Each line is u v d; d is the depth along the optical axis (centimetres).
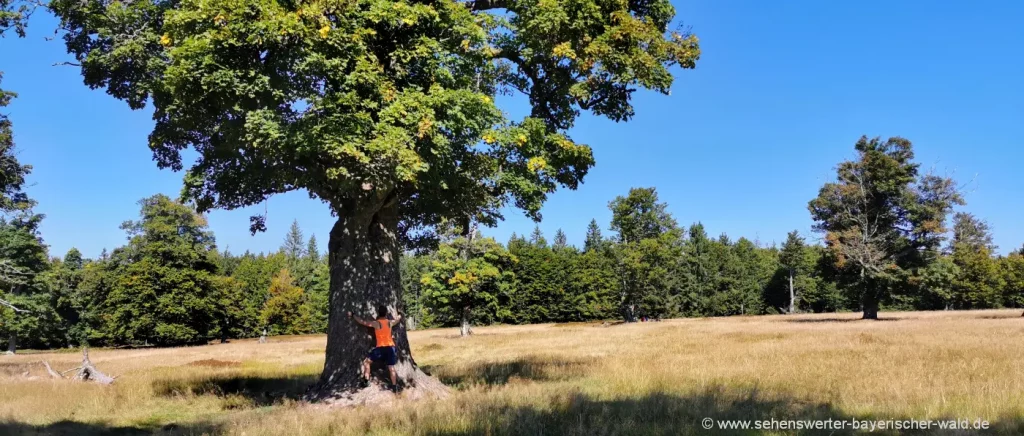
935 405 794
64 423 1004
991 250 8644
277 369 2078
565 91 1198
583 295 8556
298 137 883
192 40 880
